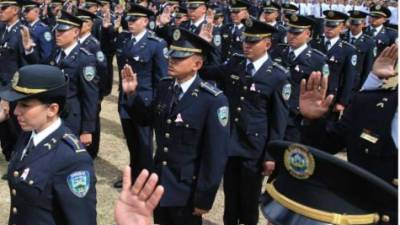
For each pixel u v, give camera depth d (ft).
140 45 21.68
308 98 10.13
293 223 5.80
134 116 14.60
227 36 32.94
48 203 9.85
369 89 10.48
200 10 29.91
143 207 6.74
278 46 22.97
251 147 16.08
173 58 13.41
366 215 5.64
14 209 10.18
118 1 44.47
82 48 19.80
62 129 10.26
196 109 13.29
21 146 10.57
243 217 16.87
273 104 16.08
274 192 6.15
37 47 25.31
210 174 13.09
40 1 39.88
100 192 20.80
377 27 38.17
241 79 16.46
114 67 45.11
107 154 25.26
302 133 10.34
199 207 13.24
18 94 9.77
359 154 10.41
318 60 21.67
